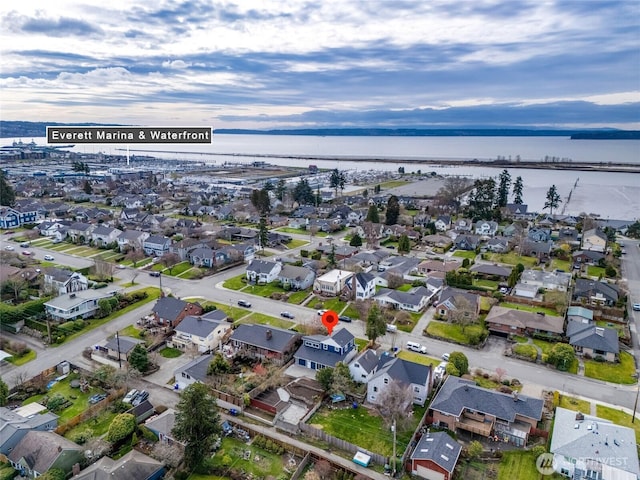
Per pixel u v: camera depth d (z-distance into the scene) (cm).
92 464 3684
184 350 5722
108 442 3931
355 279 7356
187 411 3694
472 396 4397
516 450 3984
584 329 5969
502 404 4281
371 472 3719
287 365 5422
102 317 6588
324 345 5406
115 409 4478
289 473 3709
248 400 4538
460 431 4225
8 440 3838
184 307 6378
